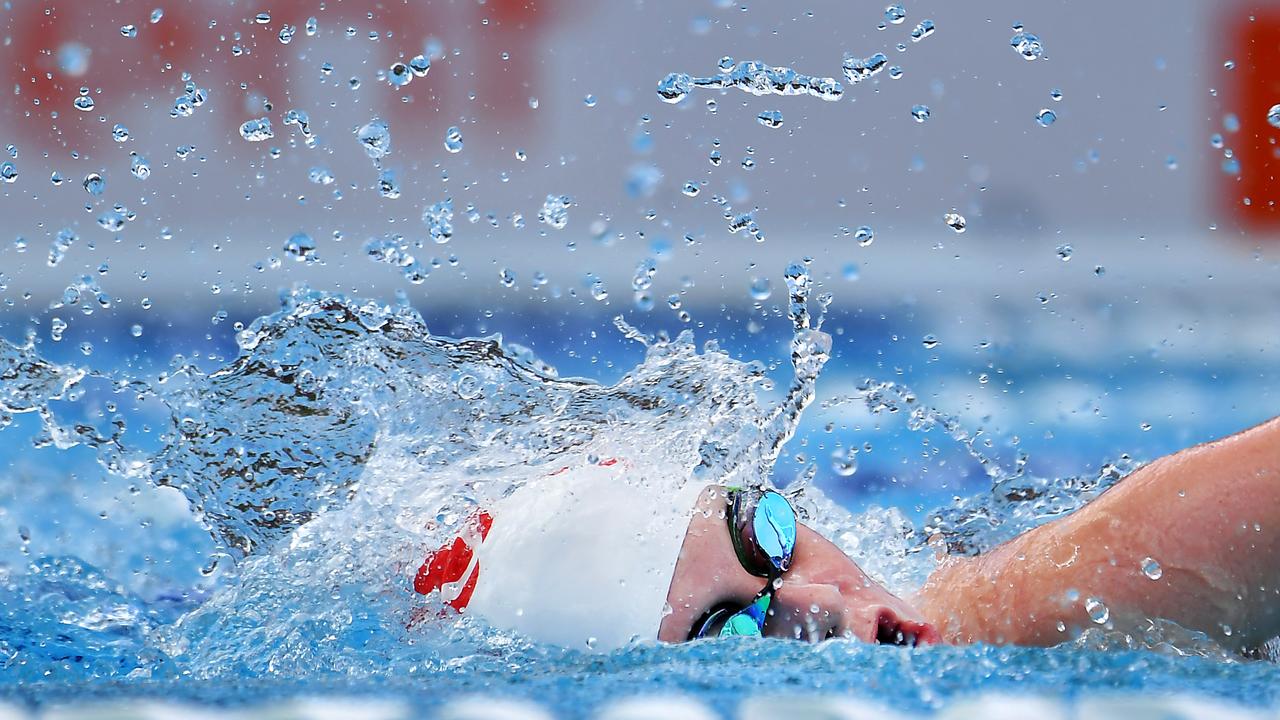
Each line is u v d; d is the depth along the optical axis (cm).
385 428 694
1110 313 2370
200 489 701
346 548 611
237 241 2577
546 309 2495
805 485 799
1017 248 2652
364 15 2631
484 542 566
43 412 771
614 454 606
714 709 348
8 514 995
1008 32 2684
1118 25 2689
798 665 423
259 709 358
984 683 381
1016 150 2683
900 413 1602
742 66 954
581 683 395
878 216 2680
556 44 2703
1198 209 2675
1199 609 528
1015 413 1677
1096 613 539
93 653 589
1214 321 2270
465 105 2683
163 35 2575
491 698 371
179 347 2234
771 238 2677
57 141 2556
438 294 2531
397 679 434
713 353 776
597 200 2697
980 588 584
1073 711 344
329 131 2619
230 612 595
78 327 2338
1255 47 2689
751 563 545
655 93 2714
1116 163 2681
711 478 707
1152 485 553
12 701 374
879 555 706
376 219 2630
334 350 749
